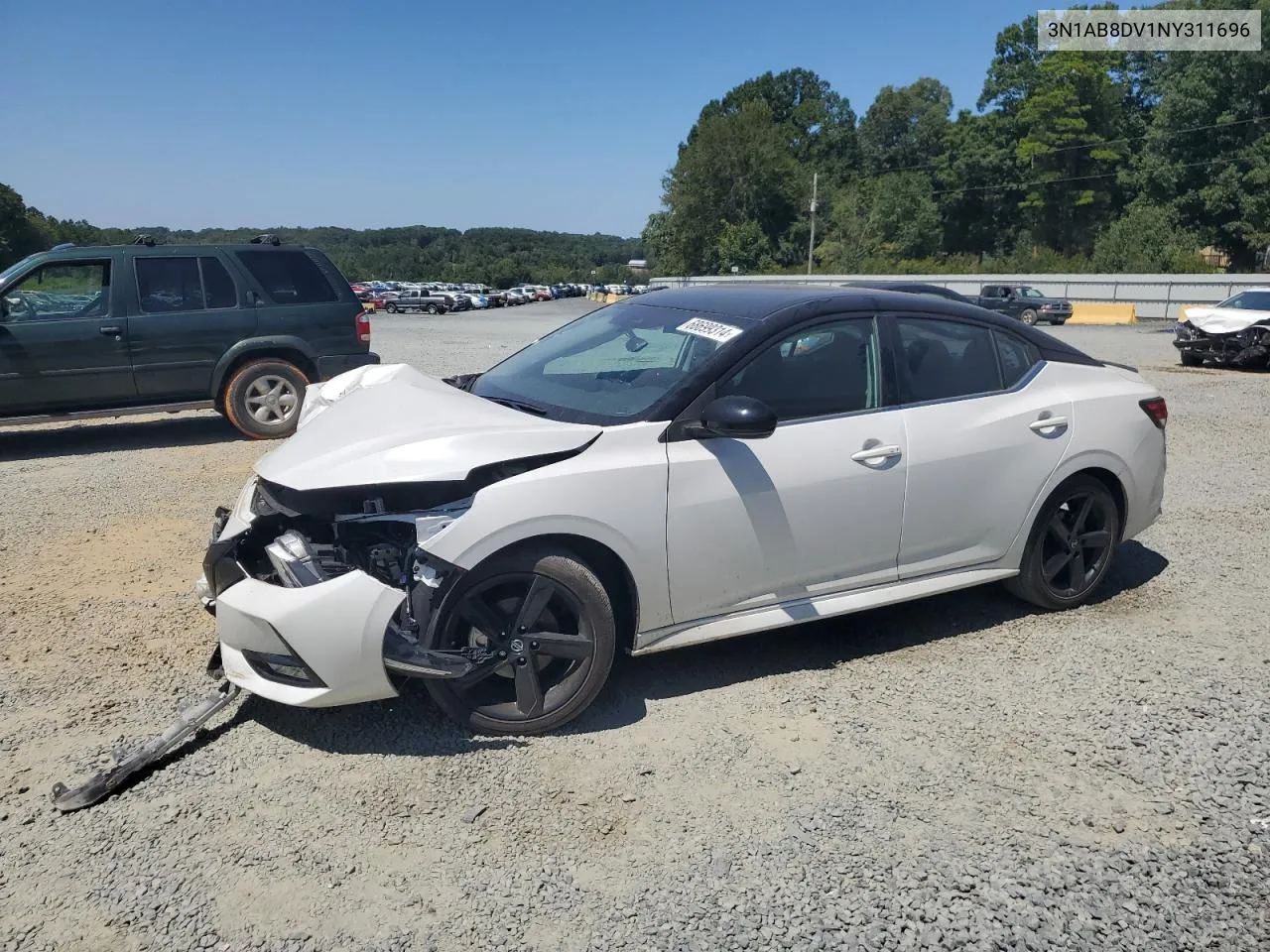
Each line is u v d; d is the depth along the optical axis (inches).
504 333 1117.7
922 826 115.9
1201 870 108.2
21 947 95.3
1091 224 2605.8
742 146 3169.3
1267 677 156.6
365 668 125.3
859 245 2992.1
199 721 132.6
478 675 131.2
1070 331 1323.8
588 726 139.8
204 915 100.0
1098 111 2573.8
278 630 124.3
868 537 158.9
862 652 167.3
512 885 105.0
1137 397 191.0
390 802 119.9
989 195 2942.9
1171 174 2167.8
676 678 155.9
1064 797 122.3
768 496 147.9
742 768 128.7
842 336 161.0
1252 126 2080.5
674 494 141.1
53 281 341.4
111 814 117.3
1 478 305.4
